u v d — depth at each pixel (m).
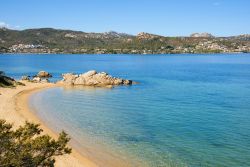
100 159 29.30
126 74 135.75
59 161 28.30
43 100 63.50
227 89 83.44
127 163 28.22
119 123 43.53
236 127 40.88
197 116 47.88
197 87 88.12
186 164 27.80
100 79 92.44
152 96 70.19
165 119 46.03
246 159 29.00
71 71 152.00
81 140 35.09
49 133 37.41
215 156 29.78
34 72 145.00
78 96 70.12
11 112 47.78
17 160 16.30
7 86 77.94
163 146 33.03
